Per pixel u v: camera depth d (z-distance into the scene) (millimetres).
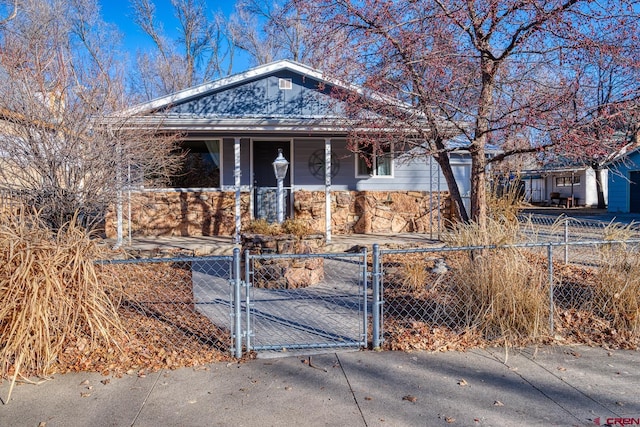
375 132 7051
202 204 11500
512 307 4633
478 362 4141
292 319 5383
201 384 3699
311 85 11664
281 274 7016
